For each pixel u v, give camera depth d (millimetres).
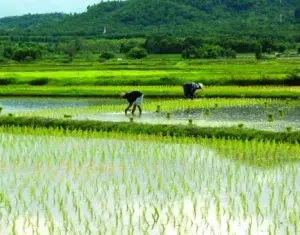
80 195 26594
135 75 86188
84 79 83875
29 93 74750
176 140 39531
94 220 23016
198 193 26766
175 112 53750
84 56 174625
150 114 52438
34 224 22562
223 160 33531
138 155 35188
